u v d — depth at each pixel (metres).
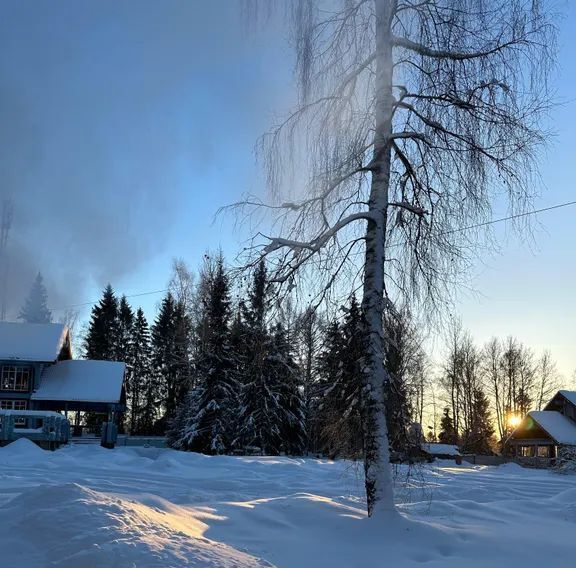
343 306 8.62
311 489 13.75
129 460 19.44
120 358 68.25
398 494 9.80
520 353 67.38
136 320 68.50
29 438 24.80
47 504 6.18
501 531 7.90
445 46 8.32
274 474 17.52
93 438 36.72
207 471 17.80
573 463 29.88
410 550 6.80
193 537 5.85
